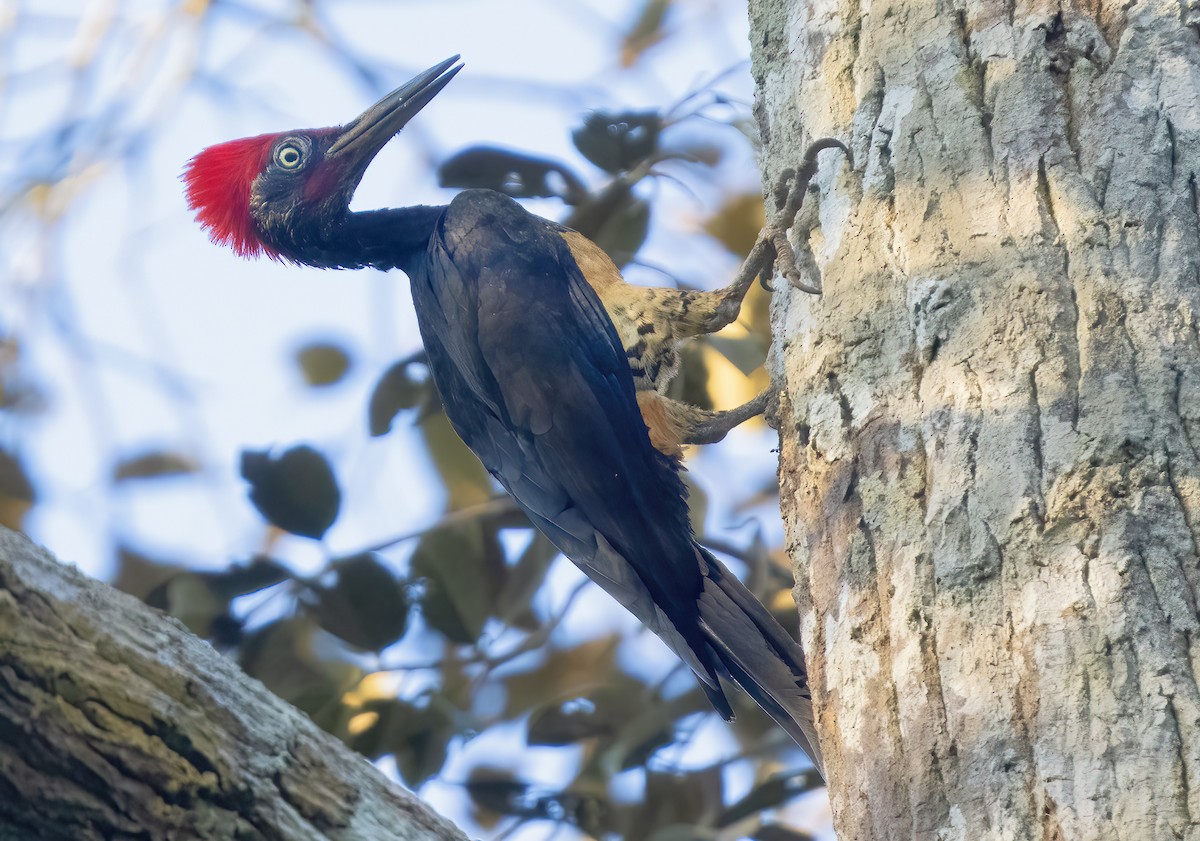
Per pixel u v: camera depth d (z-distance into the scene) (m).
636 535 8.88
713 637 8.70
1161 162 5.77
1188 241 5.59
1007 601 5.13
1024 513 5.21
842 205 6.59
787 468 6.66
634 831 10.53
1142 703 4.68
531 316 8.95
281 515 10.18
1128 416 5.21
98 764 5.15
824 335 6.38
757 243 9.25
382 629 10.18
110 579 11.45
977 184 6.02
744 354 10.60
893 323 6.09
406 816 5.89
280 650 10.12
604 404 8.95
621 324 9.49
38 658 5.07
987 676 5.05
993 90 6.21
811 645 6.08
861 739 5.44
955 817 4.93
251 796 5.46
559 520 9.33
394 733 10.25
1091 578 4.97
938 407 5.70
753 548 11.45
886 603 5.57
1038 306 5.58
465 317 9.16
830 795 5.73
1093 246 5.64
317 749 5.79
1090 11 6.23
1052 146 5.93
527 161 11.10
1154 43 6.05
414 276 9.80
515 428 9.08
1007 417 5.43
